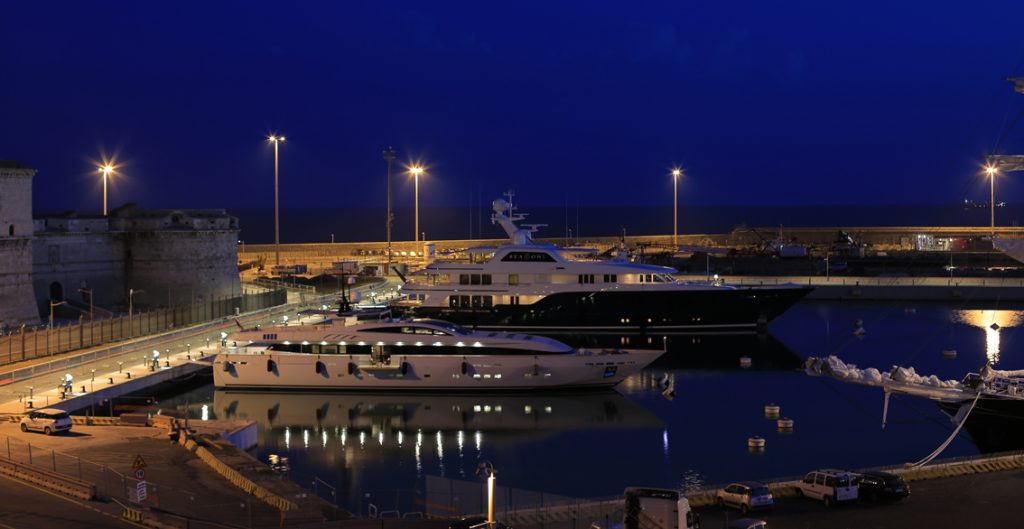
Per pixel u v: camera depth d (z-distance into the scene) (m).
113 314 105.56
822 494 40.59
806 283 132.12
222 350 73.06
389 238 150.25
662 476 53.28
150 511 38.00
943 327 105.06
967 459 47.12
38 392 61.81
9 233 88.12
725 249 162.88
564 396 71.06
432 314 93.75
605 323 94.00
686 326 95.31
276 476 43.53
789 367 84.50
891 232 185.00
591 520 38.78
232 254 122.38
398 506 46.44
